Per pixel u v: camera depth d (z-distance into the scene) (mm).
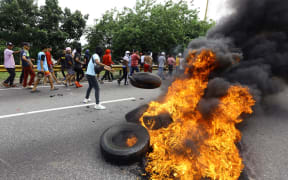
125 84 8453
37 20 18641
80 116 4012
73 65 7473
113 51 16672
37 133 3119
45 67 6199
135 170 2207
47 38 17531
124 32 15094
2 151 2535
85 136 3088
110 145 2400
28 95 5672
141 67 11766
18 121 3592
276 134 3328
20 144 2740
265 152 2703
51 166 2250
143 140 2436
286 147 2871
